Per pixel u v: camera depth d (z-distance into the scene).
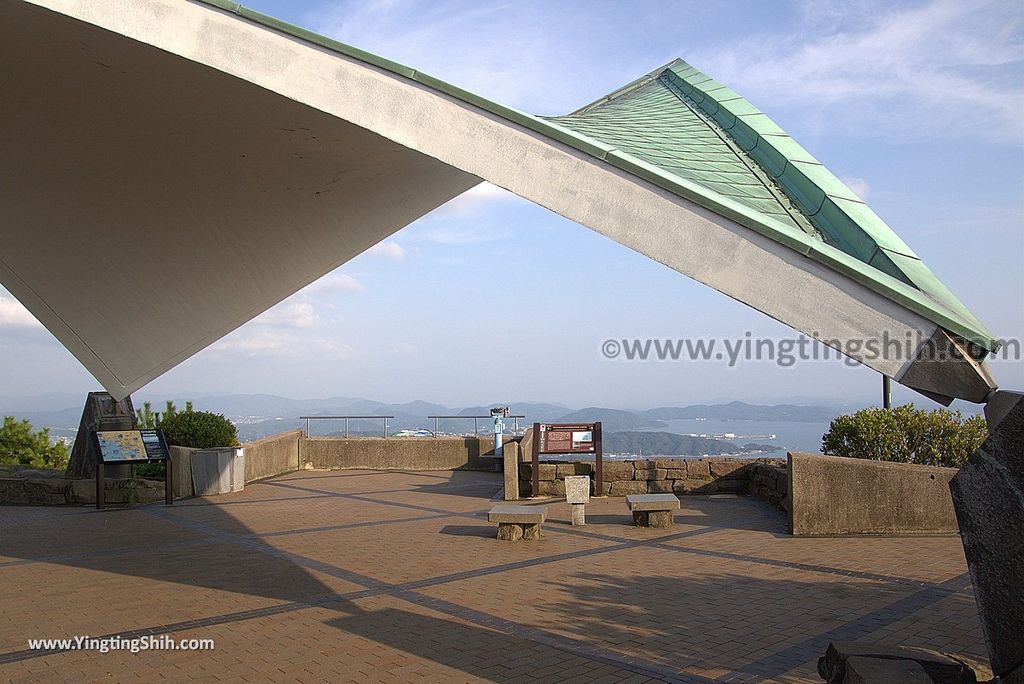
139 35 5.19
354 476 18.94
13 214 8.91
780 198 5.77
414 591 7.78
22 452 18.39
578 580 8.19
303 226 9.71
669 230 4.60
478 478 18.44
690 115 8.04
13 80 6.91
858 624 6.53
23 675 5.53
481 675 5.43
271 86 5.18
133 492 14.20
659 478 15.09
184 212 9.09
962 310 4.57
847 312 4.32
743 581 8.06
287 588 7.95
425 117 5.05
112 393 11.74
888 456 12.37
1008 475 3.55
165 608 7.22
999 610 3.59
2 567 9.03
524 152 4.89
